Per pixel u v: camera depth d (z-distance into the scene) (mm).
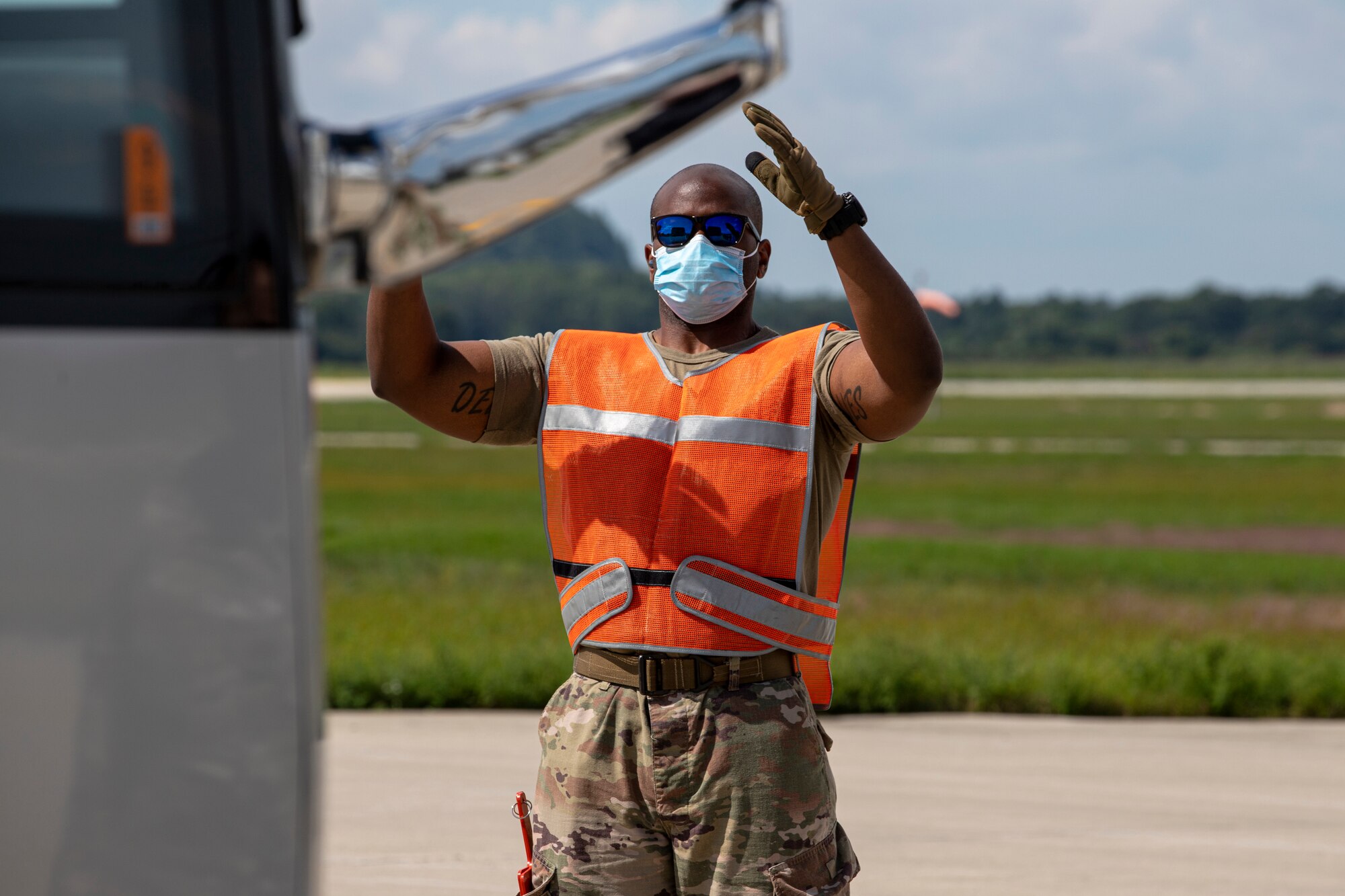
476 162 3783
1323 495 76000
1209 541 53750
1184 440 125875
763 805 5418
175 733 3600
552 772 5711
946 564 38688
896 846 12711
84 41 3588
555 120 3770
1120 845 12820
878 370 5461
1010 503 70062
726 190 5875
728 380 5828
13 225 3537
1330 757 16781
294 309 3629
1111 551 43688
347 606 27734
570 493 5836
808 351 5816
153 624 3578
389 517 56719
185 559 3574
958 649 22312
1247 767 16156
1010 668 20328
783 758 5469
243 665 3596
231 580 3586
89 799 3604
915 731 18172
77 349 3541
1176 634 25984
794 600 5656
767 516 5633
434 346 5852
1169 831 13273
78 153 3570
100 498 3557
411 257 3854
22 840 3609
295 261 3674
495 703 19188
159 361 3559
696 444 5707
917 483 82875
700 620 5527
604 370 5988
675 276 5840
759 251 6062
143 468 3561
